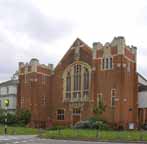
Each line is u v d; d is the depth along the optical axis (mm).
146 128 69562
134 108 73312
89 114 74000
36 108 82750
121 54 69875
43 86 84062
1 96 91250
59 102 80688
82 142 36125
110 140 39219
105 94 71562
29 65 85375
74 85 78500
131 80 73312
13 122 78812
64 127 72938
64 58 81562
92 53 75562
